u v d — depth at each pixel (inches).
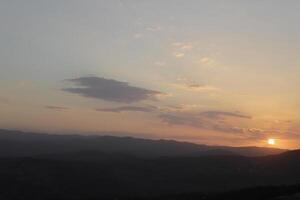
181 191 4200.3
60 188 4028.1
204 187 4530.0
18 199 3708.2
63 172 4451.3
